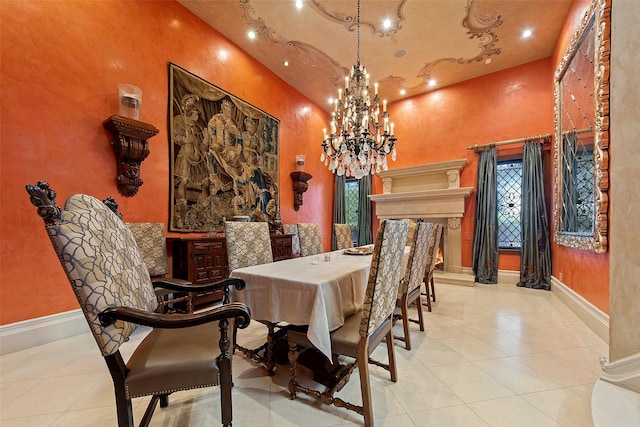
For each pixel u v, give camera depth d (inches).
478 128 181.8
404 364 73.7
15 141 78.5
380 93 201.6
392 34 141.5
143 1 109.6
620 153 58.3
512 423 51.4
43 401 56.8
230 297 68.6
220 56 141.4
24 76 80.3
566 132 121.3
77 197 41.4
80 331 89.7
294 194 196.4
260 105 167.3
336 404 52.9
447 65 169.3
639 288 55.5
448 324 102.6
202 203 130.8
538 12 125.7
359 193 225.6
